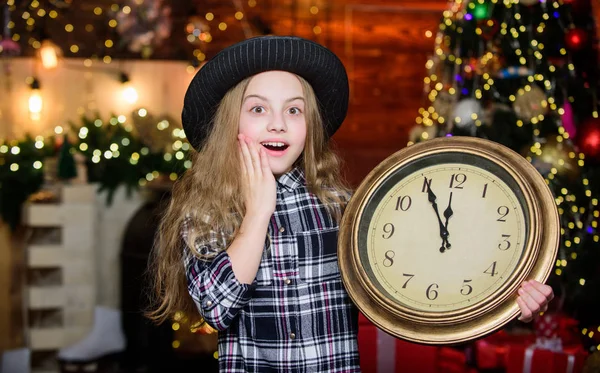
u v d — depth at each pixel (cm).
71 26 522
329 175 179
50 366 445
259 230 159
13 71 511
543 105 310
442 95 339
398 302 147
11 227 445
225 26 547
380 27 564
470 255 147
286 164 168
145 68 528
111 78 522
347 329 165
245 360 163
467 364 270
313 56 171
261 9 553
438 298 146
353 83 562
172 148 461
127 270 441
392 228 155
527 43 317
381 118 563
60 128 510
